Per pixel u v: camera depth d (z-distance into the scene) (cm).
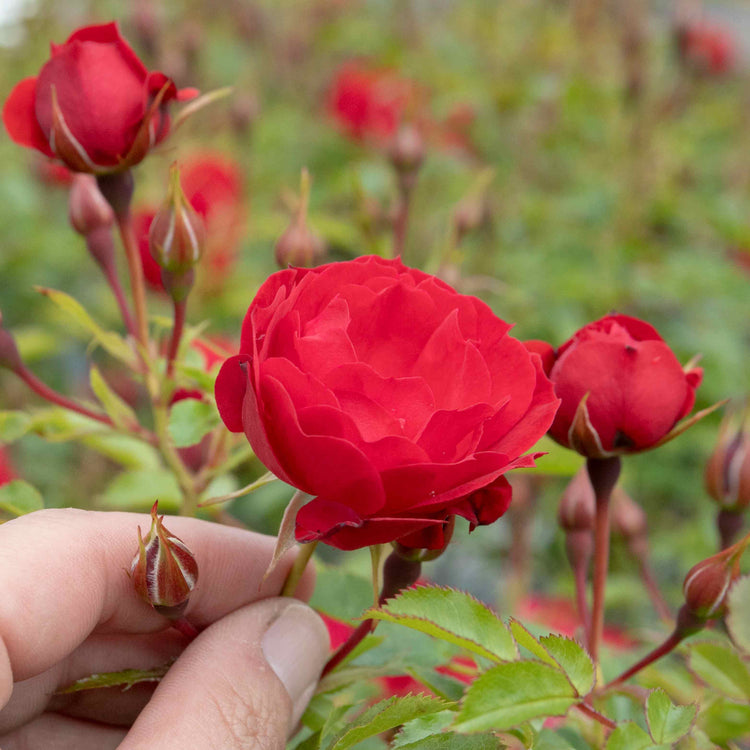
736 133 78
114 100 29
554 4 80
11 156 74
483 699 24
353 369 24
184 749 26
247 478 46
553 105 68
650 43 67
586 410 27
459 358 25
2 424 32
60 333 60
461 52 78
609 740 25
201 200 31
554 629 41
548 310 56
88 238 33
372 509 24
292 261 33
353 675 29
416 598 25
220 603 30
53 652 27
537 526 61
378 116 66
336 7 88
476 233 55
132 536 28
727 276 57
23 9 80
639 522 35
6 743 30
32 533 27
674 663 35
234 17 86
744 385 56
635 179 63
